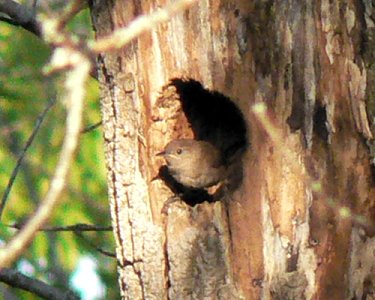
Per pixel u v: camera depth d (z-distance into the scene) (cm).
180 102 916
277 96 846
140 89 888
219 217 863
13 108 1370
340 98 843
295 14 844
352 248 842
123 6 889
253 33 852
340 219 837
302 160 840
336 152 841
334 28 845
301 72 844
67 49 449
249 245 852
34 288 1019
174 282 866
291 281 838
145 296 881
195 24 863
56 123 1465
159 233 881
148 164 895
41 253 1388
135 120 891
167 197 892
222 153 963
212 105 941
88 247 1344
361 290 845
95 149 1388
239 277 853
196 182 940
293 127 843
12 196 1441
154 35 875
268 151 844
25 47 1355
